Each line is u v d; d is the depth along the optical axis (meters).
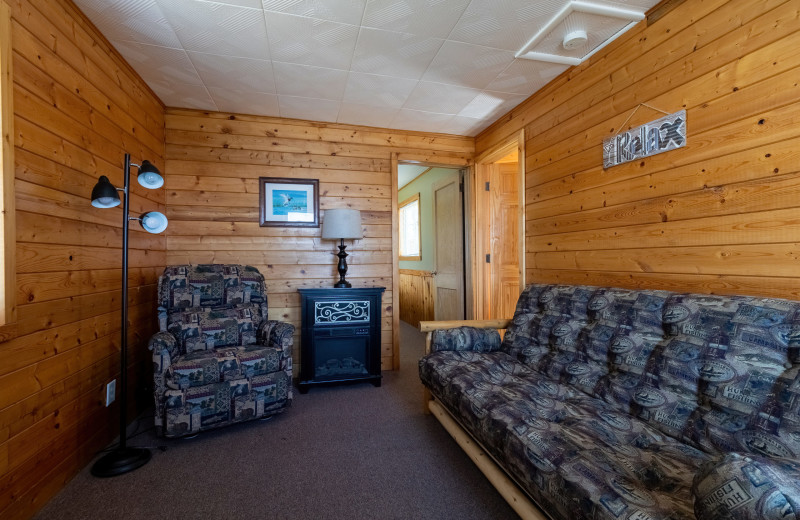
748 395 1.23
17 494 1.47
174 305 2.57
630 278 2.10
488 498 1.69
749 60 1.53
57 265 1.73
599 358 1.83
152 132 2.91
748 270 1.53
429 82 2.78
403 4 1.92
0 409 1.38
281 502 1.66
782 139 1.42
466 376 1.99
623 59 2.15
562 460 1.17
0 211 1.39
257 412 2.33
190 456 2.04
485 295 3.92
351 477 1.85
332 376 3.15
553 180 2.74
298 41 2.24
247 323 2.72
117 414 2.29
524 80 2.76
